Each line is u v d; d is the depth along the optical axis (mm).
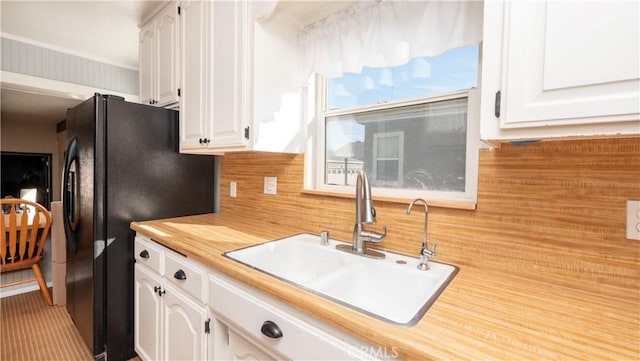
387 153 1432
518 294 847
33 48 2477
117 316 1662
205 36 1658
